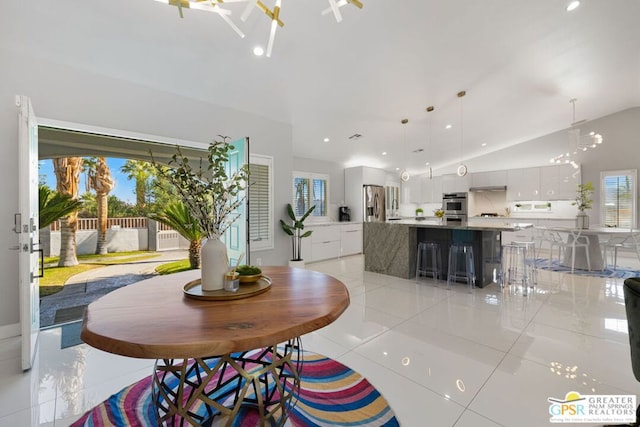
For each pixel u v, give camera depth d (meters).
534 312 3.06
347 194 7.63
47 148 3.69
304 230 5.97
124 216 8.02
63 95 2.77
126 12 2.40
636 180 5.92
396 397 1.72
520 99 4.95
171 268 6.16
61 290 4.55
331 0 1.38
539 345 2.33
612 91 5.05
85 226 7.49
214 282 1.45
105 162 7.46
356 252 7.14
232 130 4.06
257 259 4.42
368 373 1.97
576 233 4.81
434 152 7.46
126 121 3.14
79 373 2.03
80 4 2.27
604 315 2.95
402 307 3.27
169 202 6.43
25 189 2.02
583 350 2.24
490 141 7.06
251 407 1.66
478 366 2.04
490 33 3.14
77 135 3.64
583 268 5.04
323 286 1.57
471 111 5.21
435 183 8.78
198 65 3.13
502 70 3.94
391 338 2.50
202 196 1.50
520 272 4.83
